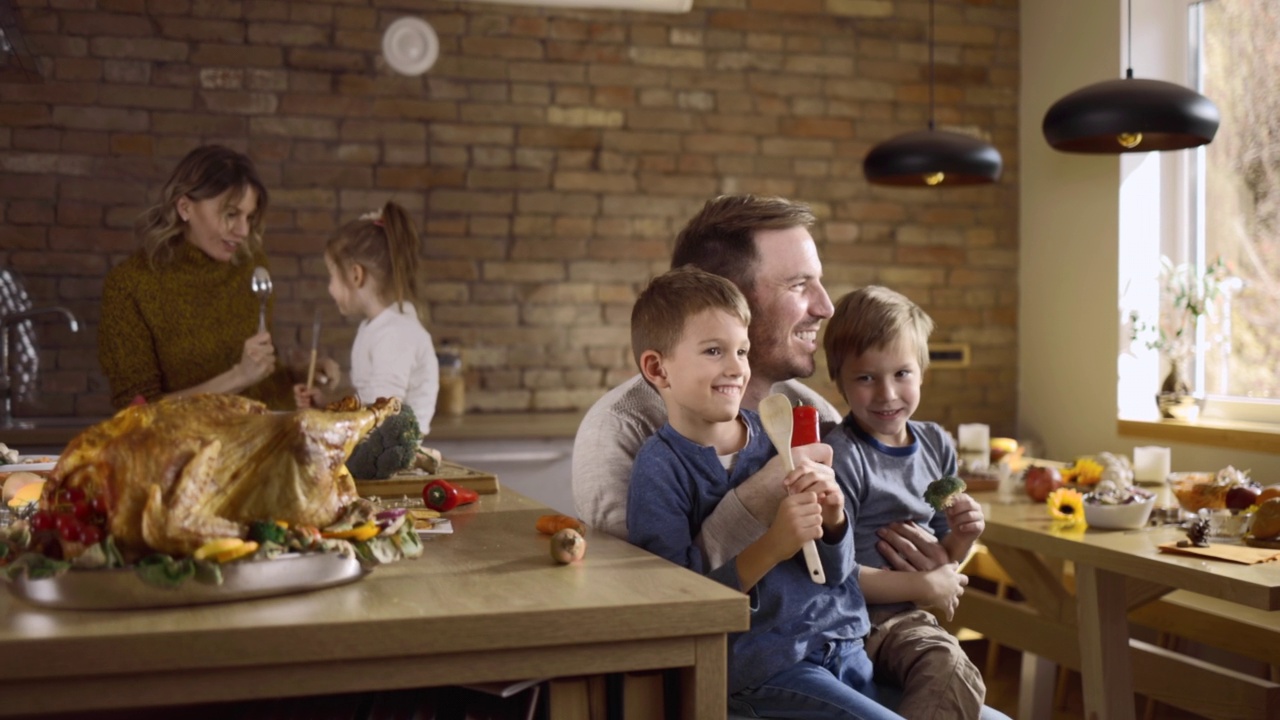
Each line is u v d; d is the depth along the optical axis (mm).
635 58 4125
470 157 4000
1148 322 3826
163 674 879
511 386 4066
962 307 4410
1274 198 3455
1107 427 3902
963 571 3480
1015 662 3541
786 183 4270
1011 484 2682
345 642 906
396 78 3928
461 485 1733
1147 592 2248
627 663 996
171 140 3746
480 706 1133
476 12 3982
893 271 4367
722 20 4195
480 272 4027
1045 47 4227
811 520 1270
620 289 4141
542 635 955
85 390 3699
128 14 3705
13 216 3645
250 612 934
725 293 1369
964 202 4402
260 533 977
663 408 1536
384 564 1151
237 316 3012
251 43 3803
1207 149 3699
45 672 845
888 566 1667
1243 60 3576
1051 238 4195
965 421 4395
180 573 926
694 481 1366
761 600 1376
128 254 3725
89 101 3686
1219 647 2535
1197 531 2020
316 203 3871
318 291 3873
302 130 3854
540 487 3545
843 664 1428
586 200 4102
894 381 1738
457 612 941
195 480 950
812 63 4273
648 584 1063
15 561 953
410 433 1722
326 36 3865
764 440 1451
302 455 1005
